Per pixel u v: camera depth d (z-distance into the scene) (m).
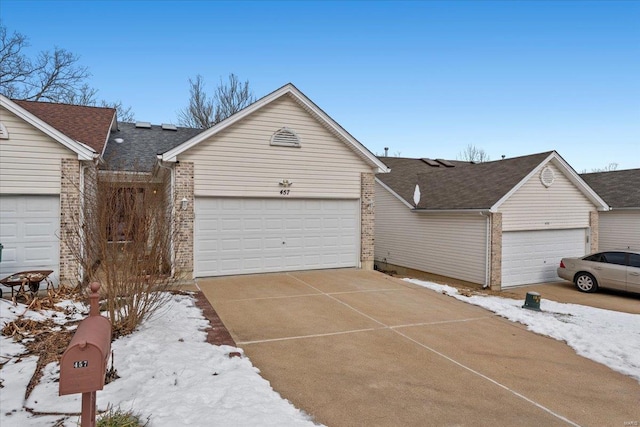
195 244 11.04
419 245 16.77
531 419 4.36
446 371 5.58
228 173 11.31
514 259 14.55
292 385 4.90
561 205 15.50
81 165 9.94
